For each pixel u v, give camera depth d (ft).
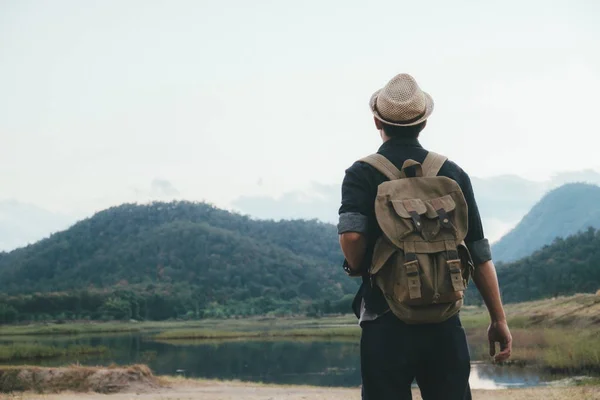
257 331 261.65
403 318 8.78
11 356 122.42
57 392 58.70
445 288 8.54
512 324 158.61
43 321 468.34
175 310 537.24
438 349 9.07
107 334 302.04
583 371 71.26
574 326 142.10
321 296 627.87
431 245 8.63
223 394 55.77
